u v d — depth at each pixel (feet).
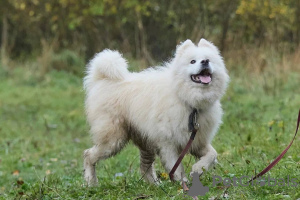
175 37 67.62
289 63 52.80
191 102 20.47
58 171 29.30
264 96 45.29
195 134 20.83
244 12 60.39
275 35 58.75
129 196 19.52
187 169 24.43
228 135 30.01
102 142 22.84
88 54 73.41
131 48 69.41
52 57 69.41
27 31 80.43
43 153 34.76
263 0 60.29
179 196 18.28
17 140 38.40
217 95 20.68
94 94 23.44
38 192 21.81
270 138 27.89
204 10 64.54
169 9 67.77
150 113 21.39
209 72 20.18
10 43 81.41
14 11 77.71
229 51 57.67
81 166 29.43
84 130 40.75
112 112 22.71
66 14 73.46
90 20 71.92
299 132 28.66
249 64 54.49
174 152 21.31
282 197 17.10
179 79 20.61
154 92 21.54
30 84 64.80
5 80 66.49
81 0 69.31
